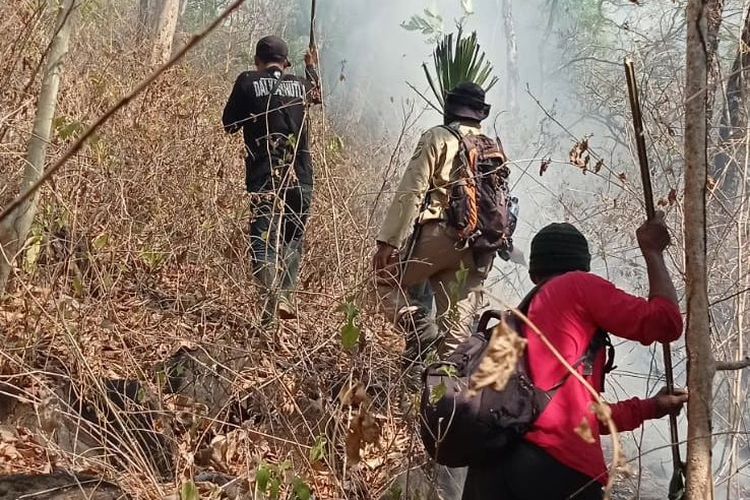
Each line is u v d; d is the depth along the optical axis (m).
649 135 4.85
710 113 4.50
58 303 4.65
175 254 5.78
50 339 4.72
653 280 3.41
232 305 5.51
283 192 6.05
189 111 7.06
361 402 3.73
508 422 3.29
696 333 3.13
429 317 5.39
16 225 4.35
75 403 4.27
